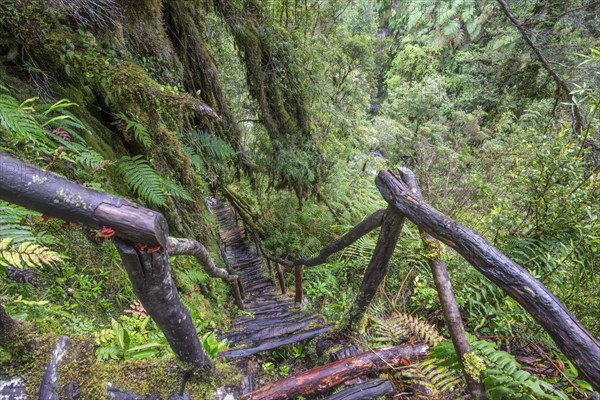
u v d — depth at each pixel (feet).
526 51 22.49
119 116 8.62
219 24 13.91
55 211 2.34
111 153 8.98
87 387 3.59
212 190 17.57
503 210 8.61
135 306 7.09
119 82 7.78
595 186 7.08
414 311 8.60
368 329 7.77
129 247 2.67
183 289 9.69
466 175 19.56
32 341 3.63
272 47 14.08
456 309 4.83
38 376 3.45
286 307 12.14
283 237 18.15
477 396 4.24
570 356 2.74
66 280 6.30
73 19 7.45
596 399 3.84
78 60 7.29
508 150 18.58
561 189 7.57
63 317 5.45
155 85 8.39
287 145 16.40
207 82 13.46
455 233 3.82
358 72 22.18
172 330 3.61
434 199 17.71
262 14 13.70
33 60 7.18
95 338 4.64
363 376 5.88
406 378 5.82
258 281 16.05
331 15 18.03
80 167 7.35
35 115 6.07
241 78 16.30
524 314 6.98
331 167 19.35
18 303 4.93
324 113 18.60
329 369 5.74
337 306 11.31
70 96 8.05
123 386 3.84
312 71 15.96
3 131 5.58
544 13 19.47
